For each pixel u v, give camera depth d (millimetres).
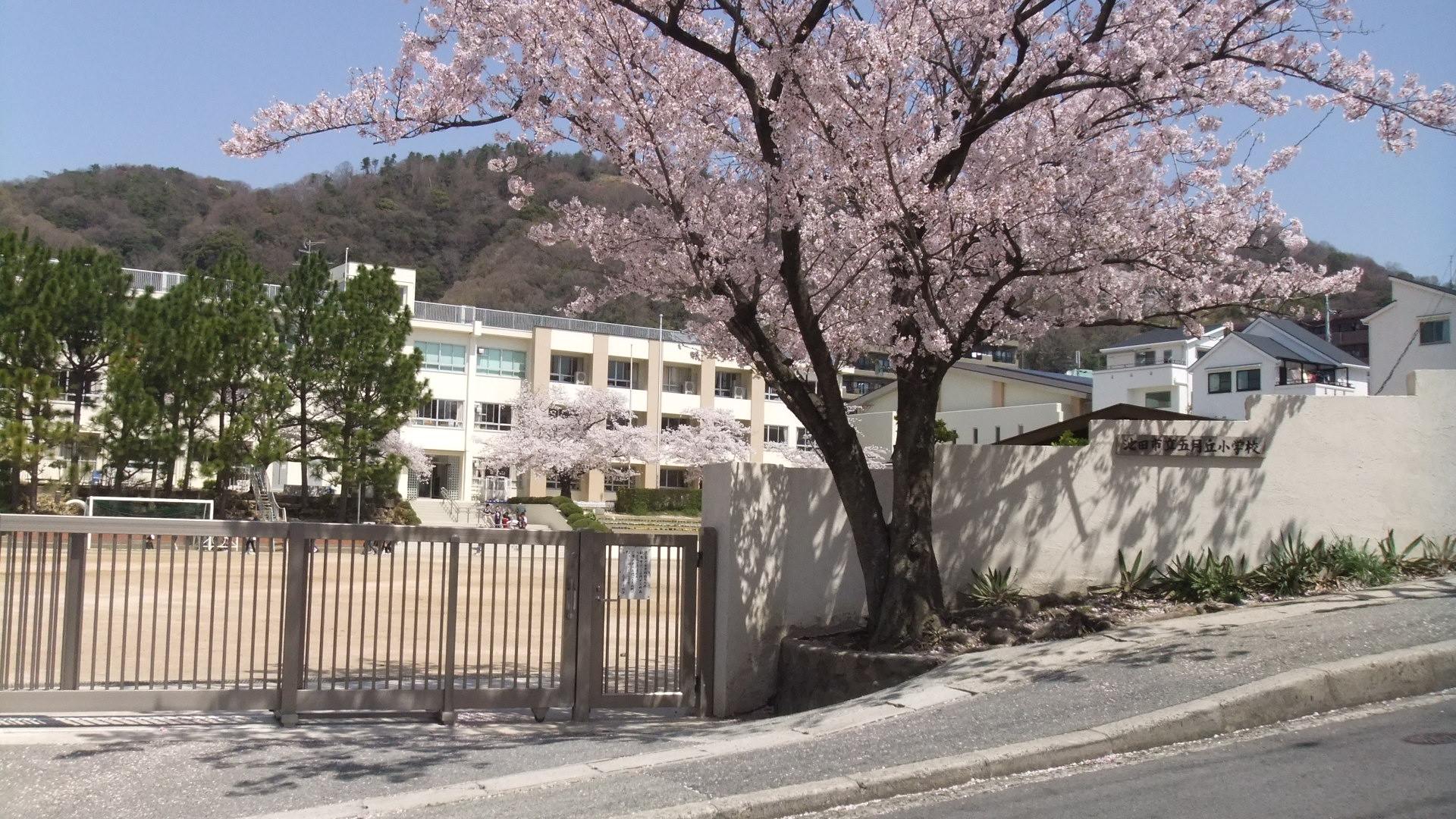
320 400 39656
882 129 9852
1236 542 11836
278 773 7312
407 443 50500
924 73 10961
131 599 16719
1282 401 12000
